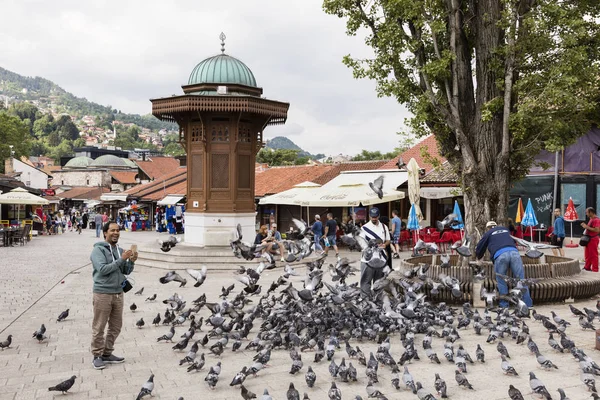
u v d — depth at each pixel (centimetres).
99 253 733
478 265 1108
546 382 653
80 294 1323
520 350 795
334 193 2447
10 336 826
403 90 1291
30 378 688
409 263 1185
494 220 1216
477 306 1077
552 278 1134
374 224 1087
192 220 2041
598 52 1235
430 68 1191
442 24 1181
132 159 9800
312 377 623
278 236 1875
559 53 1198
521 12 1224
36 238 3772
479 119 1244
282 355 785
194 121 2042
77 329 948
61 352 805
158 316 965
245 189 2047
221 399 612
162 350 816
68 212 6103
